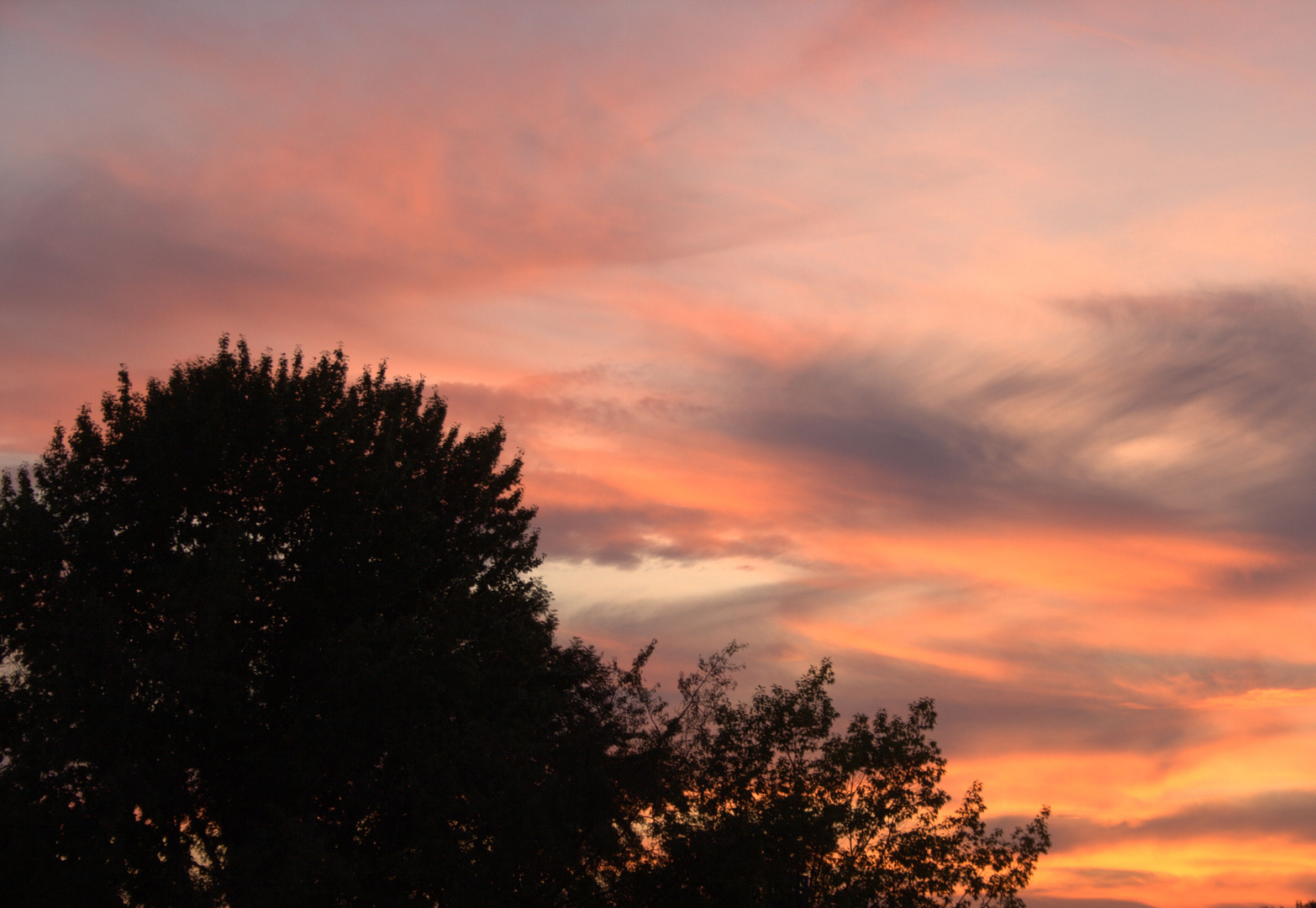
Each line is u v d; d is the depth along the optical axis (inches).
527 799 1076.5
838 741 1311.5
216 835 1120.2
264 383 1232.8
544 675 1277.1
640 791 1184.2
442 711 1145.4
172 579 1058.1
